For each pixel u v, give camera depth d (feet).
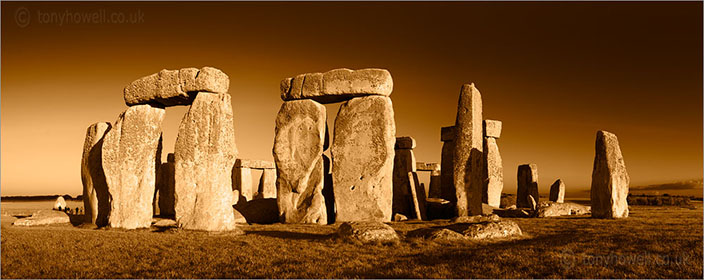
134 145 40.57
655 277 20.44
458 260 24.11
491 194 72.38
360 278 20.92
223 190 37.32
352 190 48.19
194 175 37.78
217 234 34.40
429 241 29.32
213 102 38.34
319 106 50.37
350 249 27.35
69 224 46.37
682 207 69.10
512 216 54.24
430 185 83.92
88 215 45.16
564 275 20.75
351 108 49.47
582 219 44.06
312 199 48.52
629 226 35.96
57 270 23.04
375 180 47.67
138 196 40.14
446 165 67.31
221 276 21.59
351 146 48.91
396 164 63.46
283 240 31.32
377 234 29.50
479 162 52.16
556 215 51.55
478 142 52.49
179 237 32.76
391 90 49.70
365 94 49.24
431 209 57.77
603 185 46.34
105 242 30.63
